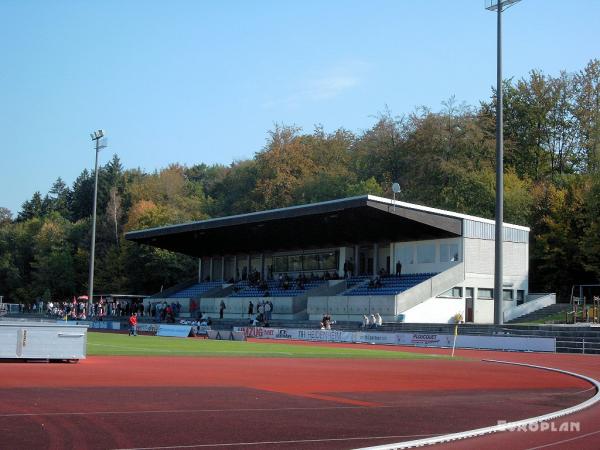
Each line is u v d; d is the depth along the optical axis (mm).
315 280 73375
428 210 59062
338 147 113562
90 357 29750
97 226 121125
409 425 12828
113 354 32469
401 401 16609
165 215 107062
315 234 70938
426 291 58938
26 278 127750
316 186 98500
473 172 80938
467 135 83562
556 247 72750
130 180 157750
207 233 77000
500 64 49219
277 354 36000
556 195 75188
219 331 55625
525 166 91000
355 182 97000
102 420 12117
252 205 104188
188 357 32000
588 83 87812
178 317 79250
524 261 65000
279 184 102250
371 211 59188
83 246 120438
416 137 86250
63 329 25656
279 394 17297
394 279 65125
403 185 91875
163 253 98438
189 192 140500
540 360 35188
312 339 55750
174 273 99812
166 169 155375
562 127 90250
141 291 105312
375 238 68062
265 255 83438
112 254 110000
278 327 63812
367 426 12570
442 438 11227
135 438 10602
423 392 18875
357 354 37469
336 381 21375
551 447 10852
